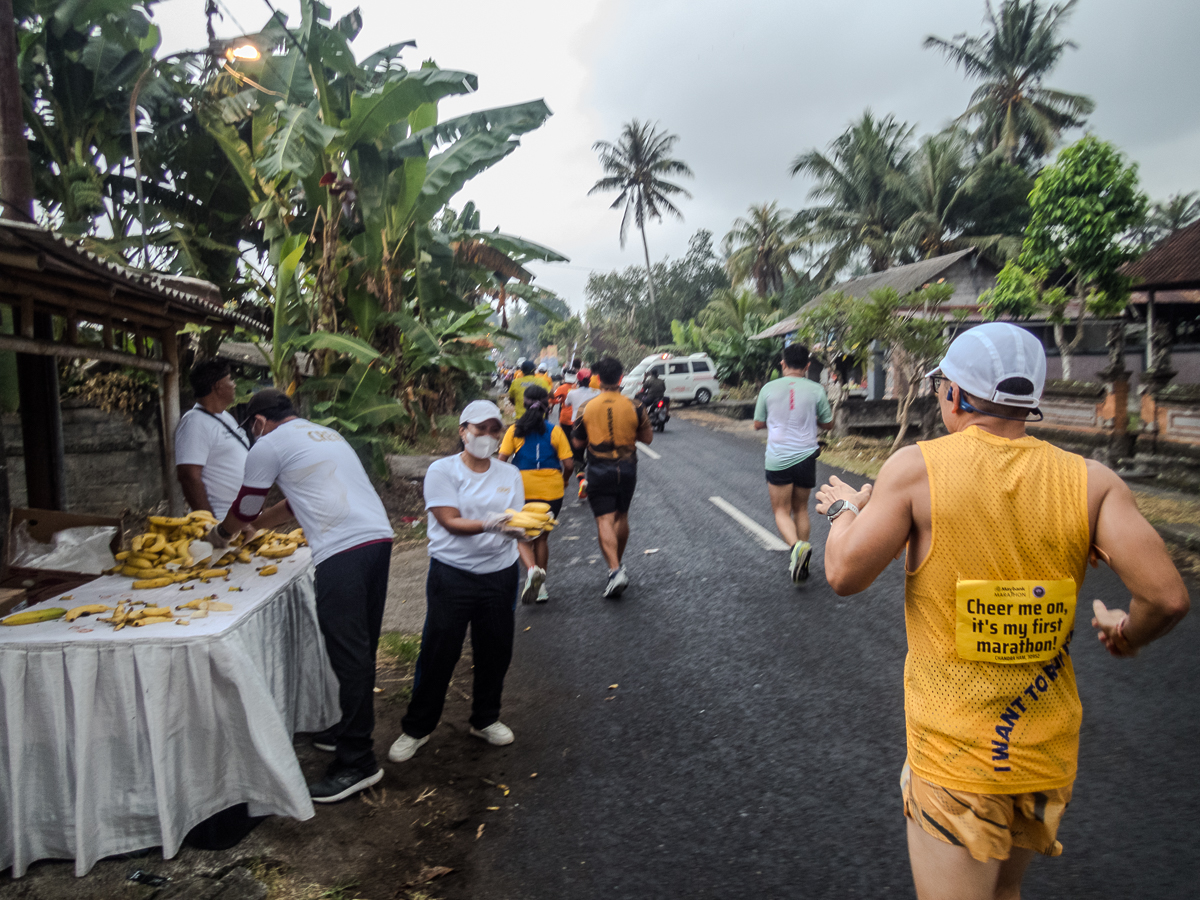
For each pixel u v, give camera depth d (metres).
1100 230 13.65
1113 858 2.85
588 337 60.06
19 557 3.84
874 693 4.35
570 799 3.44
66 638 2.86
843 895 2.73
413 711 3.79
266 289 11.48
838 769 3.57
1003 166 34.22
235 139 11.25
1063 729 1.77
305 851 3.05
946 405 2.00
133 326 5.69
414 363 13.88
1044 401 12.42
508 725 4.20
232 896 2.76
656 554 7.84
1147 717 3.94
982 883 1.78
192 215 12.13
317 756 3.86
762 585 6.55
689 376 29.31
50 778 2.89
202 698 2.97
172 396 5.96
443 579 3.68
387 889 2.84
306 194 11.38
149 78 11.07
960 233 35.47
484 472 3.84
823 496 2.20
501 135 11.76
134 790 2.95
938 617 1.81
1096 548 1.77
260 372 13.00
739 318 37.53
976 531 1.77
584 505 10.92
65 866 2.92
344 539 3.49
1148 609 1.69
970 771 1.76
